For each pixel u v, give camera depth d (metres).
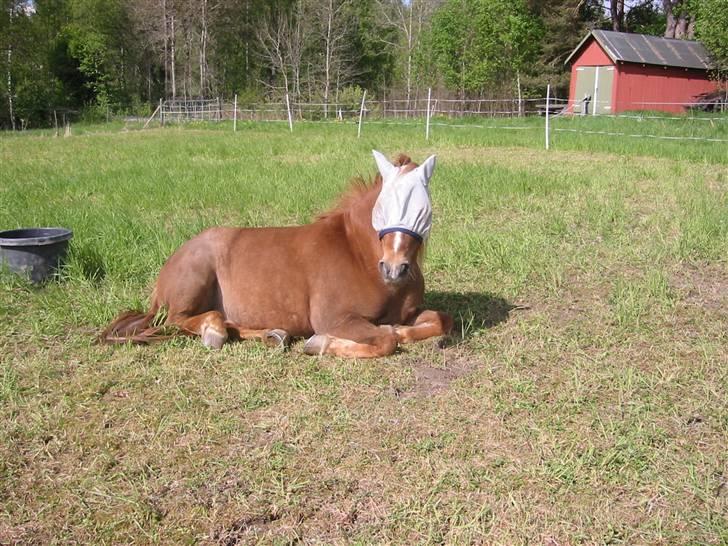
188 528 2.80
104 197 7.91
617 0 33.50
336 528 2.78
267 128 20.89
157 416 3.39
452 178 8.46
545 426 3.25
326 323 3.90
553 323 4.28
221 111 27.34
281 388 3.60
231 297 4.05
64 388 3.64
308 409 3.42
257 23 39.09
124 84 40.97
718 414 3.30
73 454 3.18
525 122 19.47
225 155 12.38
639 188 7.97
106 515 2.87
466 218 6.54
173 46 36.53
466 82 30.23
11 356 3.99
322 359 3.84
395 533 2.75
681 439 3.16
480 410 3.39
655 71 24.84
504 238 5.70
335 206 4.05
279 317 4.00
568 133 14.85
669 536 2.71
